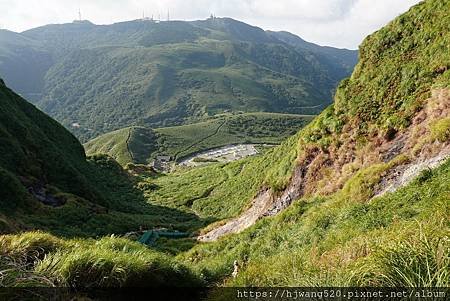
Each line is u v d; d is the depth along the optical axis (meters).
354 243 8.76
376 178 18.27
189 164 199.75
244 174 71.00
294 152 34.34
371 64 30.88
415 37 28.47
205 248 22.39
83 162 81.19
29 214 38.12
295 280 6.91
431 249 5.52
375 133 25.42
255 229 20.12
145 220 55.16
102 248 10.77
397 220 10.84
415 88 25.06
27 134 57.06
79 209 44.41
